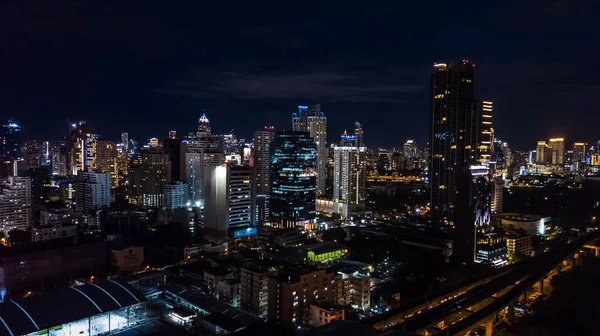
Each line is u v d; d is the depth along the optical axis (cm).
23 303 19712
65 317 19275
